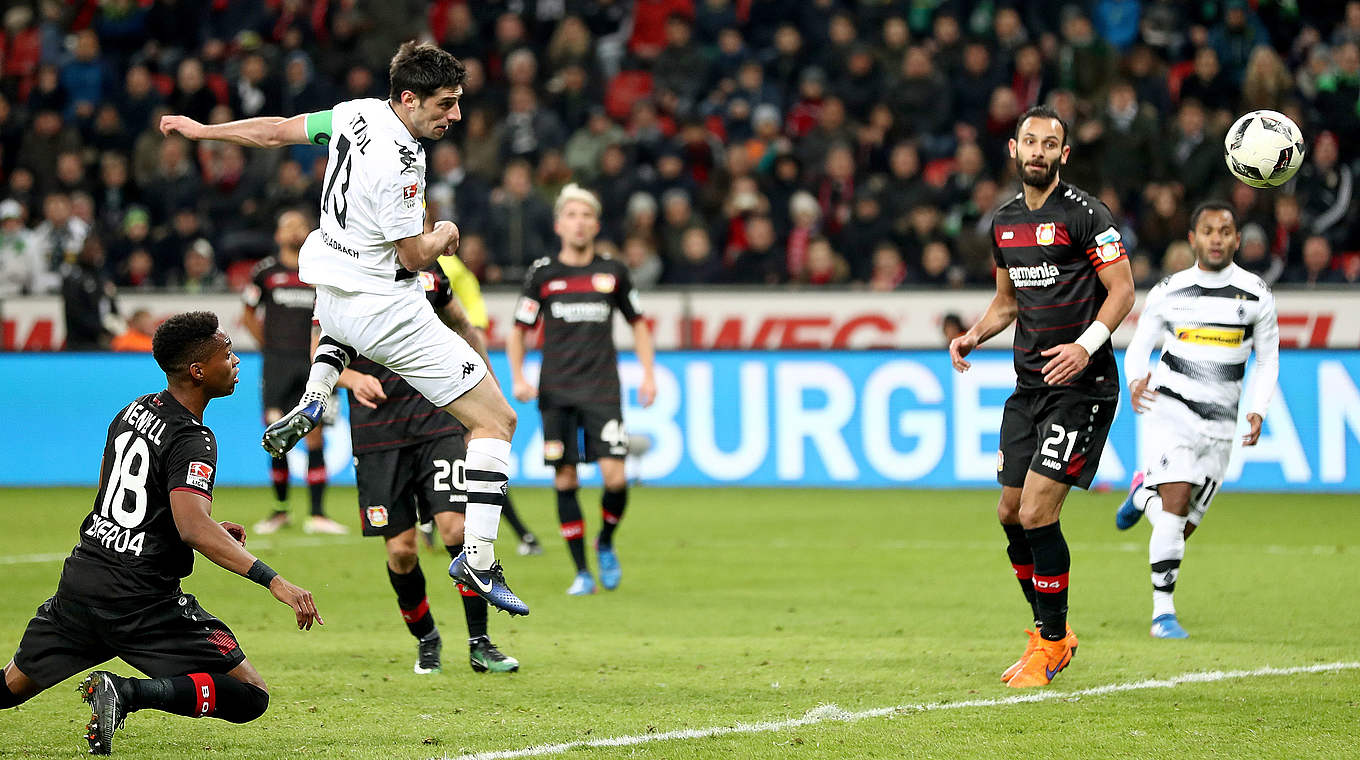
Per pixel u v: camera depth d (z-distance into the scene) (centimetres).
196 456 1589
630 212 5744
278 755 1692
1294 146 2267
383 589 3042
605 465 3053
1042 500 2073
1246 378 4672
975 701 1953
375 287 1873
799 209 5591
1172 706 1909
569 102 6412
